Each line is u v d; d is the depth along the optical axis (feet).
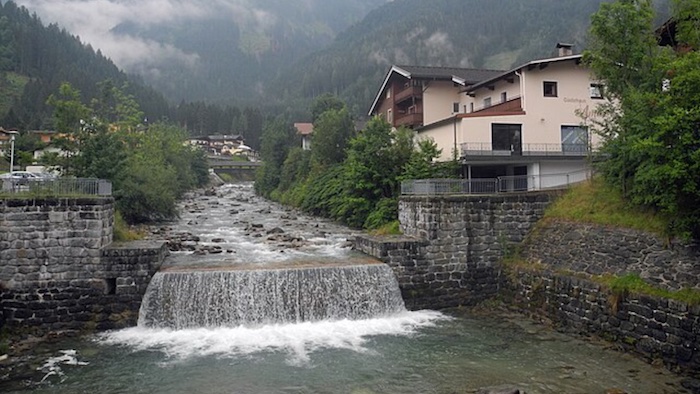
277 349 68.80
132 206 146.61
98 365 63.21
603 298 70.90
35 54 568.82
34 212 77.10
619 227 77.66
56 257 77.61
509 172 145.69
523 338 73.20
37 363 63.98
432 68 195.52
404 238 97.14
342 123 227.20
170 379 59.00
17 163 206.59
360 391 55.77
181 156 293.23
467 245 94.22
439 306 91.71
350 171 152.46
